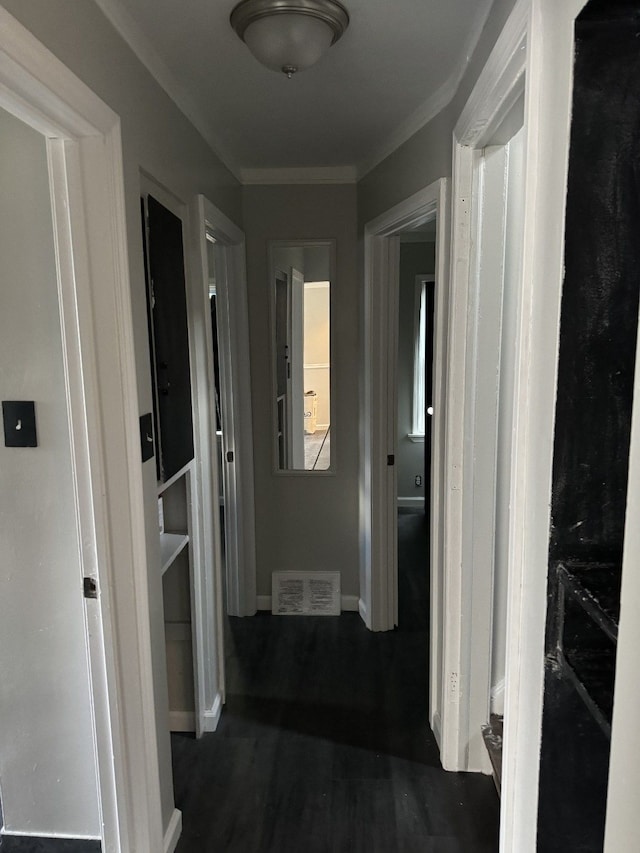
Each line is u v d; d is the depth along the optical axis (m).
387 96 2.05
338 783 2.08
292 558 3.36
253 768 2.15
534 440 1.08
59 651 1.67
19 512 1.61
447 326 2.03
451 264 1.94
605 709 0.89
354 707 2.51
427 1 1.46
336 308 3.13
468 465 1.99
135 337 1.56
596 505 0.97
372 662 2.85
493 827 1.89
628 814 0.65
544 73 1.01
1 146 1.46
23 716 1.71
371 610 3.12
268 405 3.23
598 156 0.90
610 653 0.98
